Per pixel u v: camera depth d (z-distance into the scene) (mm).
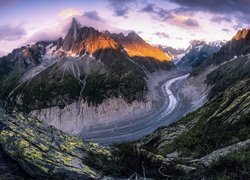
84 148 18969
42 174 15758
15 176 15664
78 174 16172
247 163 16484
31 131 17938
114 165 17797
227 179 15812
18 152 15938
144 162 18391
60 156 17141
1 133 16453
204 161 20094
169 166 18375
